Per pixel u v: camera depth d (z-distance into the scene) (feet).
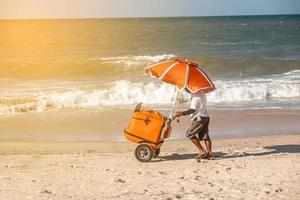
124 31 312.09
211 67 107.96
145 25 442.91
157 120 31.99
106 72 100.83
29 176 28.71
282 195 23.34
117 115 55.06
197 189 24.75
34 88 74.79
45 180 27.50
